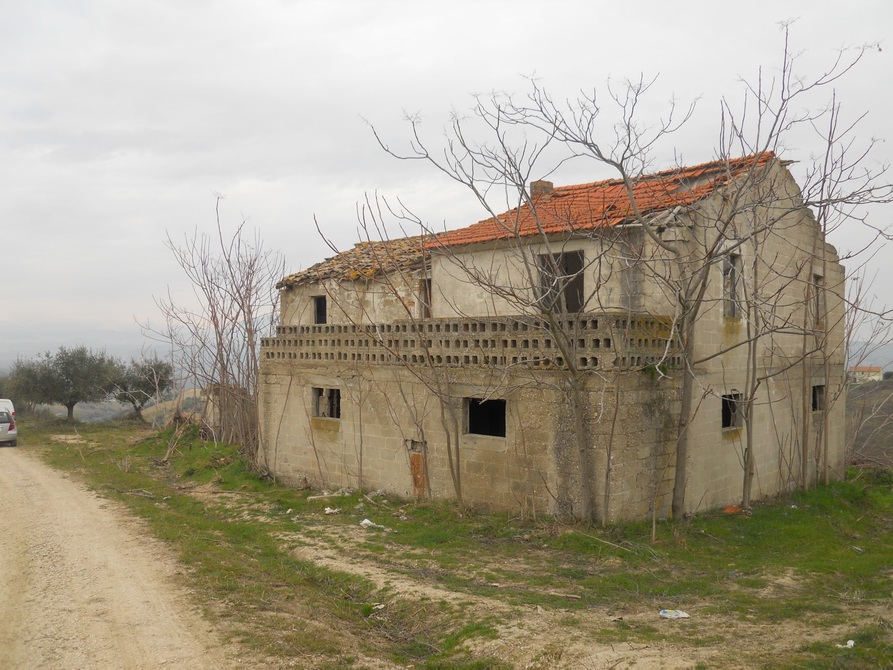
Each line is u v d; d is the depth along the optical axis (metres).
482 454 13.80
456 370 14.21
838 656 6.67
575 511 12.42
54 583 9.52
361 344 16.25
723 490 14.90
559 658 7.06
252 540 12.82
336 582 10.32
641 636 7.63
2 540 11.92
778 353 16.80
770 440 16.64
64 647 7.38
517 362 13.12
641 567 10.78
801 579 10.42
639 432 12.63
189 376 26.67
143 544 11.77
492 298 15.77
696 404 13.98
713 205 13.84
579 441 12.22
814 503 16.88
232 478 19.11
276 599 9.15
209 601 8.85
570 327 12.69
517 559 11.28
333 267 20.34
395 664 7.45
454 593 9.47
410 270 17.81
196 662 7.08
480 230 17.42
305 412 17.73
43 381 33.16
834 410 19.84
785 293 16.88
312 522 14.09
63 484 18.19
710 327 14.34
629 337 12.38
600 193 16.95
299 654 7.37
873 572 10.95
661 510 13.23
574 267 16.00
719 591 9.72
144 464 22.36
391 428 15.57
